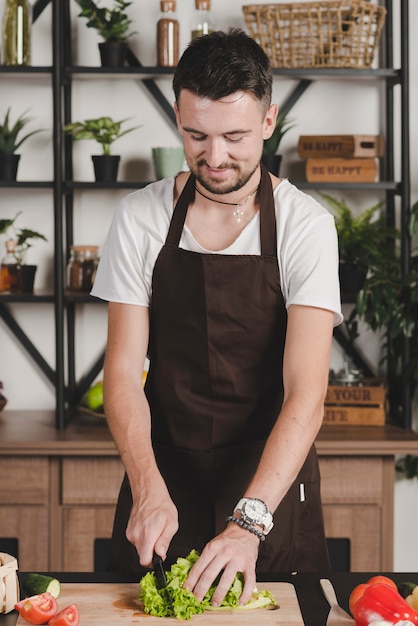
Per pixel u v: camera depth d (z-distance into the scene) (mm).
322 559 2264
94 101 3580
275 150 3408
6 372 3648
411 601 1559
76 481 3141
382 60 3584
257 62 1777
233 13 3551
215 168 1809
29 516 3146
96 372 3635
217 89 1734
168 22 3348
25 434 3201
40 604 1559
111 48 3326
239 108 1756
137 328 2092
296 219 2020
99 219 3623
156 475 1842
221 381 2121
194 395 2139
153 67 3285
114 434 1942
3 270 3428
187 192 2072
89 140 3598
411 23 3580
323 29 3393
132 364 2053
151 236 2076
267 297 2061
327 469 3131
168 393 2148
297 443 1812
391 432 3230
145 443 1905
